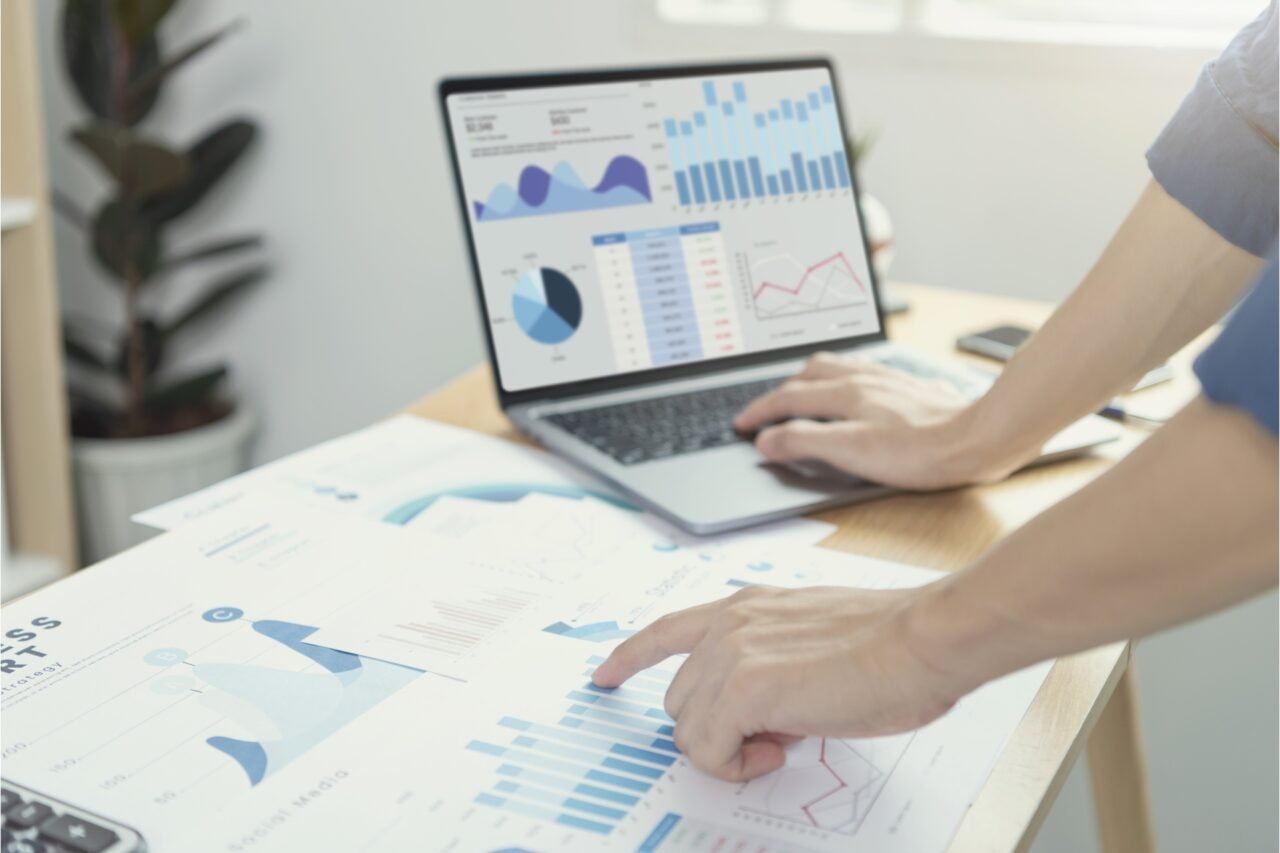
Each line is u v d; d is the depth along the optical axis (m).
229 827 0.49
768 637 0.54
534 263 0.98
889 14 1.67
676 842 0.49
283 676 0.61
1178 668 1.49
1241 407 0.38
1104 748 1.06
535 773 0.54
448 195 1.98
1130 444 0.95
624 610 0.69
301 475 0.87
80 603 0.67
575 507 0.83
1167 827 1.55
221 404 2.23
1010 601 0.43
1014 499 0.86
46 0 2.18
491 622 0.67
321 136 2.06
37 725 0.56
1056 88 1.52
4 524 1.82
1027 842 0.52
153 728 0.56
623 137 1.02
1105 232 1.53
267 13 2.04
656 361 1.02
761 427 0.93
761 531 0.80
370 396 2.15
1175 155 0.78
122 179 1.90
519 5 1.84
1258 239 0.77
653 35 1.74
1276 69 0.75
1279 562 0.39
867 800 0.52
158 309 2.29
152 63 2.08
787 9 1.66
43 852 0.46
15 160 1.72
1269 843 1.50
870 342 1.10
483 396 1.04
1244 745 1.48
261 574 0.71
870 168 1.66
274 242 2.15
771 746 0.54
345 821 0.50
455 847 0.49
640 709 0.59
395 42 1.96
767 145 1.08
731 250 1.05
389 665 0.62
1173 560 0.40
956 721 0.58
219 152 2.04
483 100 0.98
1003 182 1.58
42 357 1.80
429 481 0.86
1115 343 0.80
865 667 0.48
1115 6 1.53
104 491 2.06
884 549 0.78
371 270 2.09
